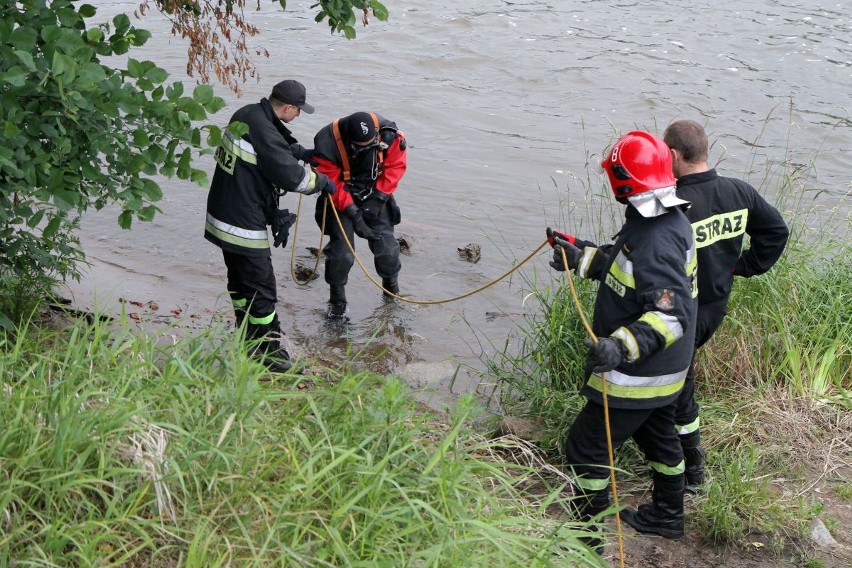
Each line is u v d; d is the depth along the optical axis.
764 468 4.87
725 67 13.63
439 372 6.03
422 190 9.46
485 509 3.59
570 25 15.95
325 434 3.47
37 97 4.04
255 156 5.59
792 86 12.82
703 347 5.51
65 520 2.99
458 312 7.04
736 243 4.46
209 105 4.26
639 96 12.42
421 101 12.12
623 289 3.85
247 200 5.64
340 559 3.08
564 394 5.29
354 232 6.81
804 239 6.52
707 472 4.82
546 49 14.52
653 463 4.30
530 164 10.22
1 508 2.83
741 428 5.12
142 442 3.25
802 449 5.01
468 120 11.55
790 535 4.34
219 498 3.21
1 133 3.88
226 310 6.79
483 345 6.52
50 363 3.64
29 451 3.01
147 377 3.70
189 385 3.80
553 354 5.54
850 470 4.86
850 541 4.31
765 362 5.54
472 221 8.77
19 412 3.13
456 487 3.42
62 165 4.16
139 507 3.04
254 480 3.24
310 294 7.28
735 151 10.46
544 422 5.20
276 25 15.41
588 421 4.07
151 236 8.16
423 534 3.25
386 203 6.93
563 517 4.36
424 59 13.84
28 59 3.69
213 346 4.25
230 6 5.77
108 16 14.89
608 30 15.62
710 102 12.20
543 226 8.67
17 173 3.95
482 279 7.61
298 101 5.65
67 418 3.13
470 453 4.29
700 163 4.44
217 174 5.70
